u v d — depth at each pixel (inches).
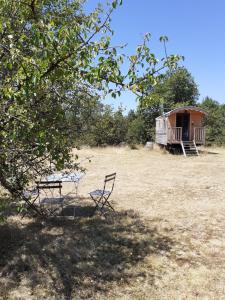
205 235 284.8
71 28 122.6
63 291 196.5
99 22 131.8
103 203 363.6
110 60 122.3
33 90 136.4
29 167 186.9
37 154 165.8
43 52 121.6
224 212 354.9
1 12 150.3
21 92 130.4
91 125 233.6
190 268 224.2
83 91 190.2
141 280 208.5
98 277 212.4
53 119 175.9
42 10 189.5
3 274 214.8
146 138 1348.4
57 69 127.2
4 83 145.3
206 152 1033.5
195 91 1565.0
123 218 331.3
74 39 120.1
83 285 202.7
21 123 148.5
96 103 217.8
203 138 988.6
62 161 180.5
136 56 128.0
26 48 136.3
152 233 288.7
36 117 166.2
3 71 154.1
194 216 340.2
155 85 131.6
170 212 356.2
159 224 313.4
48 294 193.6
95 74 123.3
